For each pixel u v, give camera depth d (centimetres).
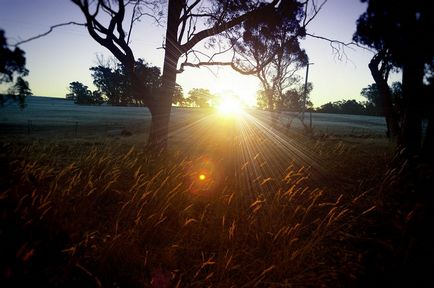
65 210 455
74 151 1108
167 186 587
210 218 515
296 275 351
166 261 377
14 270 319
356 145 1664
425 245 412
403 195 629
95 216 475
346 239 446
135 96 1050
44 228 403
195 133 2356
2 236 370
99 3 575
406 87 779
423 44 638
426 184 680
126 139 1844
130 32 1011
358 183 758
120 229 432
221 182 727
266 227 466
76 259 353
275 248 410
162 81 1084
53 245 382
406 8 638
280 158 1118
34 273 324
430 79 671
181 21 1067
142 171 748
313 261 387
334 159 1108
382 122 6488
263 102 2997
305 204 598
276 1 1066
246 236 443
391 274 357
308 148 1405
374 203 588
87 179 629
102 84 8138
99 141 1634
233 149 1333
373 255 401
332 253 408
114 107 9381
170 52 1064
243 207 569
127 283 334
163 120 1070
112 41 912
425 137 927
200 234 456
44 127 2680
